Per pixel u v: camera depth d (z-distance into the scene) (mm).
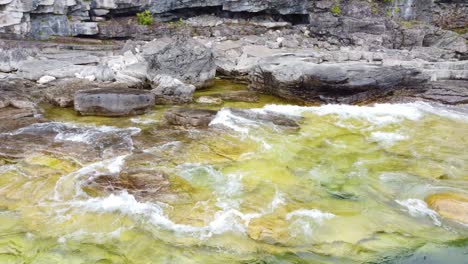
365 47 24406
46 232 9109
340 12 26781
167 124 14781
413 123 16312
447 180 11914
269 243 8992
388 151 13789
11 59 19469
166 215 9773
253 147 13273
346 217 10023
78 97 15172
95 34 24422
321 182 11594
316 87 17641
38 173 11180
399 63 21250
